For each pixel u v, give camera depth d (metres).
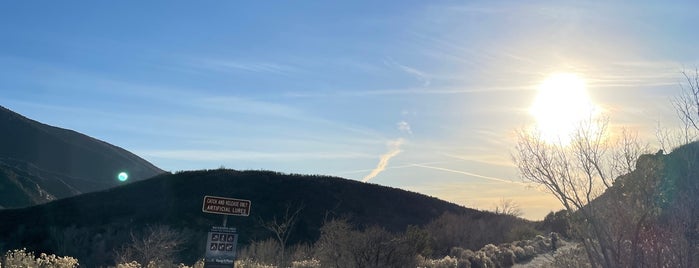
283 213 57.94
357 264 20.91
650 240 8.70
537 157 10.66
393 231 60.44
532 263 27.33
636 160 9.77
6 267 13.49
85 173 111.62
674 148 9.18
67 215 55.69
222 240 12.11
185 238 44.66
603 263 9.55
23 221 54.25
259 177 67.31
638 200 9.01
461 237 39.97
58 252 42.25
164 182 64.06
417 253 24.61
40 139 113.69
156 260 22.42
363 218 62.41
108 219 54.91
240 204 12.44
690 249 8.23
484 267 25.75
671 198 8.73
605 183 10.05
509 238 41.22
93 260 37.91
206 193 61.50
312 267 20.52
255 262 18.89
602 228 9.39
